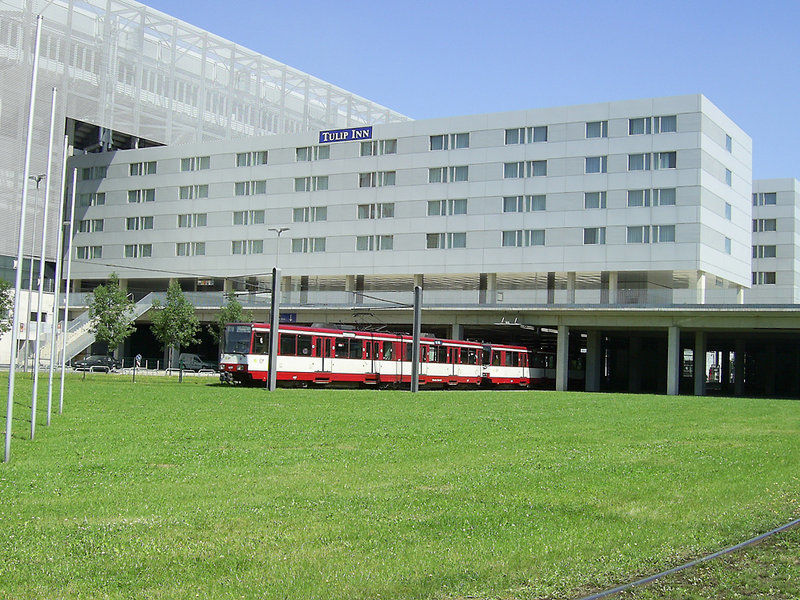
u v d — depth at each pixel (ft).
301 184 262.88
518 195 233.96
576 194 227.40
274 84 327.67
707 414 113.39
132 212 286.46
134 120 278.26
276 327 140.77
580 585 29.09
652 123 221.05
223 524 36.47
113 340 180.24
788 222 353.10
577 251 225.97
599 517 40.24
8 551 31.19
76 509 39.14
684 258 215.31
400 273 246.88
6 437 53.16
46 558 30.40
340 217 256.11
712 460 62.85
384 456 60.29
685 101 217.77
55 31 254.27
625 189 222.48
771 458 65.31
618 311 206.59
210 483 47.06
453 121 243.40
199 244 276.00
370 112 349.20
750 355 347.36
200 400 110.32
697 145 216.13
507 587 28.50
